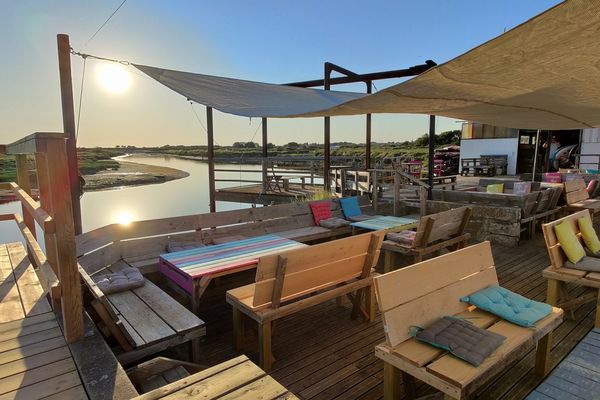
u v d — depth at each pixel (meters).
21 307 2.37
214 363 2.34
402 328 1.75
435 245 3.69
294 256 2.21
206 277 2.64
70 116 3.33
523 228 5.31
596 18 1.66
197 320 2.19
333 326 2.79
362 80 7.23
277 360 2.34
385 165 10.90
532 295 3.32
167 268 3.00
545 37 1.88
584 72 2.51
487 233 5.21
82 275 2.11
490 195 5.47
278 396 1.27
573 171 11.35
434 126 6.23
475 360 1.54
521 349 1.72
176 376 1.77
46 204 2.38
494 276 2.37
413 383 1.85
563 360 2.21
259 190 8.75
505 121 5.64
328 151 7.10
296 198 7.20
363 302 2.90
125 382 1.56
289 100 5.76
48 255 2.34
